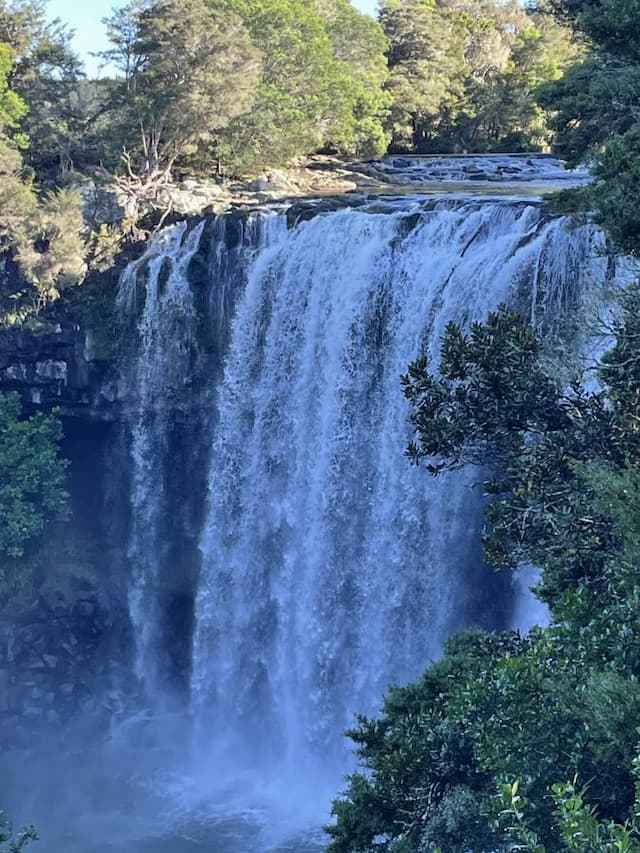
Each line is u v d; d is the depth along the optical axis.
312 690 39.00
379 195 46.09
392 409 35.88
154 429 45.91
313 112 60.34
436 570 35.03
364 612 37.34
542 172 61.97
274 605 40.88
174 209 46.31
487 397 17.09
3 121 49.22
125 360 45.50
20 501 43.59
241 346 41.31
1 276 45.88
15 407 44.69
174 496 46.22
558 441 16.39
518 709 12.95
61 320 45.81
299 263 39.19
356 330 36.91
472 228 34.38
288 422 40.09
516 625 33.41
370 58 74.06
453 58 82.94
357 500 37.50
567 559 15.57
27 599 44.84
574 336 22.78
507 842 12.68
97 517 48.22
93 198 46.88
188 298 43.69
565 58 83.81
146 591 46.69
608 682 11.51
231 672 42.38
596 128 24.70
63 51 55.72
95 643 46.16
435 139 80.25
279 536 40.62
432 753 16.02
